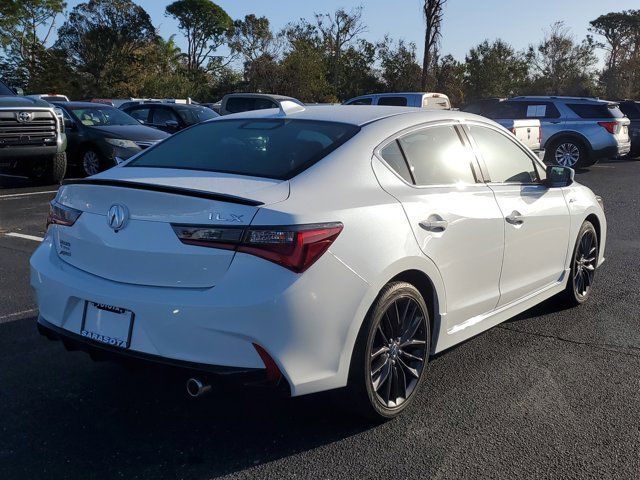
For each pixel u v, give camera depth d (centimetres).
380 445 327
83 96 5262
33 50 5088
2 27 5006
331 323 301
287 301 285
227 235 286
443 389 393
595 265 568
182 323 287
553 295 514
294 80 4644
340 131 366
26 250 705
